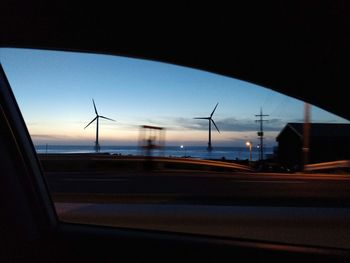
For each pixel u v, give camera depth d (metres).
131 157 26.02
